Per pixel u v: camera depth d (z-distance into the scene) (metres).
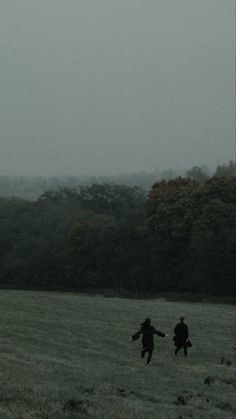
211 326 42.59
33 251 93.44
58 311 46.00
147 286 81.62
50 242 93.56
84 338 32.53
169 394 20.11
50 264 91.69
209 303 67.88
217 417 17.05
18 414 12.95
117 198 125.00
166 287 79.75
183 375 23.84
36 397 14.98
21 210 112.81
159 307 55.31
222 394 20.89
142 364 25.70
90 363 24.95
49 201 120.62
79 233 87.12
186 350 28.42
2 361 22.31
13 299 53.25
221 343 34.34
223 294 73.50
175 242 79.06
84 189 127.12
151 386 21.09
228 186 78.88
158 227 79.56
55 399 15.34
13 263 93.75
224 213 75.50
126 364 25.50
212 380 22.50
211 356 29.22
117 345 30.78
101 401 16.14
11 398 14.69
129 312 48.78
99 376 21.92
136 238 83.75
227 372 25.17
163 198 81.38
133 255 82.94
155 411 16.27
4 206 113.88
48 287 91.06
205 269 73.50
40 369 21.62
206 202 78.31
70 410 14.23
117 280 83.81
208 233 73.50
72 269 87.31
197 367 25.84
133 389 20.16
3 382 17.03
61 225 101.31
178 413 16.75
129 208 107.50
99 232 86.88
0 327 34.25
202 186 81.81
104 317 43.97
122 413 14.87
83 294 81.75
